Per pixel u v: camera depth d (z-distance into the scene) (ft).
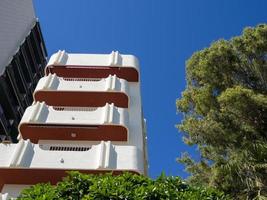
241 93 51.34
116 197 28.60
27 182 61.31
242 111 52.31
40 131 72.28
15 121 130.93
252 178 45.06
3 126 123.75
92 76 91.91
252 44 59.57
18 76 142.72
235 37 61.62
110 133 72.64
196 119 57.88
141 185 31.48
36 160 61.26
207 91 59.00
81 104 81.82
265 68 58.95
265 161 45.39
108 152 62.80
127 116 75.77
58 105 81.56
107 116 73.31
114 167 60.59
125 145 71.77
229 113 53.72
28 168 60.23
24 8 151.53
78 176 31.63
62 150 68.59
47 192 29.99
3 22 132.46
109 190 29.14
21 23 149.38
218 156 54.24
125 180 32.48
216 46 62.95
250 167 45.32
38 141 72.49
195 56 64.13
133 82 92.68
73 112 74.49
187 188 32.94
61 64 91.97
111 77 85.35
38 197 29.07
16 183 61.41
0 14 130.62
